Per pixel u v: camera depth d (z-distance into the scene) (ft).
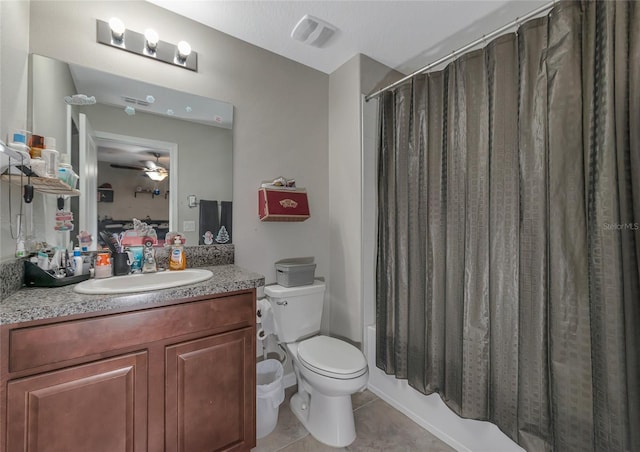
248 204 6.18
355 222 6.74
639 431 3.11
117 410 3.38
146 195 5.12
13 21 3.66
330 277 7.43
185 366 3.83
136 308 3.52
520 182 4.04
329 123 7.50
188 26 5.52
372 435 5.22
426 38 6.11
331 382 4.72
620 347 3.21
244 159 6.14
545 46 3.90
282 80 6.70
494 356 4.33
